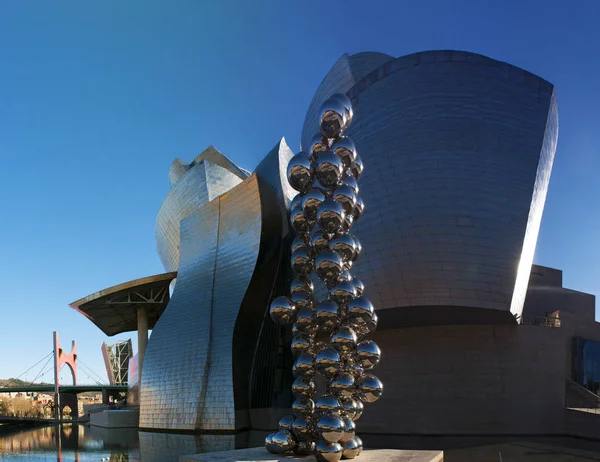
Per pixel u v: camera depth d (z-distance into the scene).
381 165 24.23
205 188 38.75
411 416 23.11
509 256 21.73
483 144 23.16
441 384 23.06
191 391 29.55
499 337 23.06
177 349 31.53
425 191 22.77
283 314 10.83
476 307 21.03
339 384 9.55
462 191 22.45
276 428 28.36
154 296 41.78
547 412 22.22
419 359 23.61
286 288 32.62
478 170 22.73
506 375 22.67
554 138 25.91
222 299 31.22
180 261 35.88
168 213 43.88
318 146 11.02
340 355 9.91
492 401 22.47
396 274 22.17
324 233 10.39
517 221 22.20
